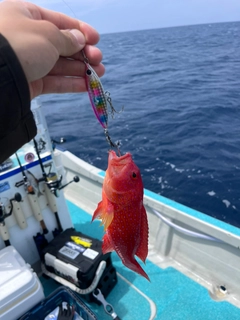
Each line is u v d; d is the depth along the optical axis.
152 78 3.99
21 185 0.65
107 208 0.33
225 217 1.21
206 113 2.37
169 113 2.46
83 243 0.68
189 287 0.68
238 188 1.37
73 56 0.35
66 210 0.78
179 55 5.96
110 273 0.68
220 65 4.59
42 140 0.67
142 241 0.33
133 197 0.33
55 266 0.66
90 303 0.66
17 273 0.54
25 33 0.22
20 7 0.25
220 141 1.85
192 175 1.50
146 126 2.21
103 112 0.35
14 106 0.18
